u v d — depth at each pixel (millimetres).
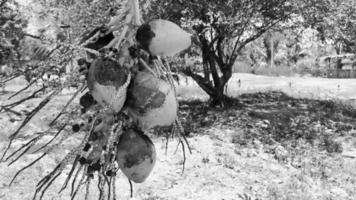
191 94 15953
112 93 888
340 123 12023
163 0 9555
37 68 906
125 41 947
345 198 7051
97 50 961
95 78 886
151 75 973
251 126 10945
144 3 1336
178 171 7477
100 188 965
